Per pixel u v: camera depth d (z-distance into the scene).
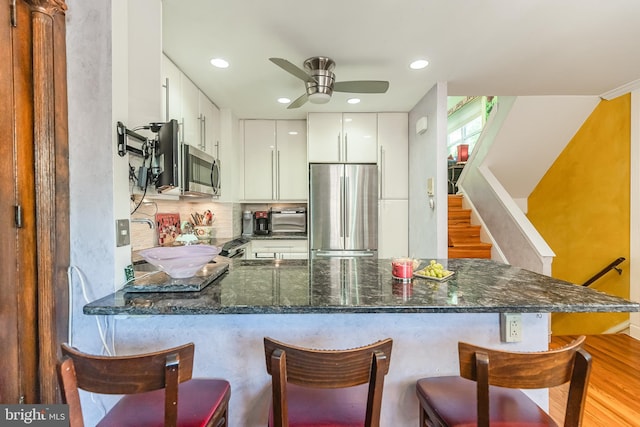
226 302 1.15
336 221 3.51
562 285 1.40
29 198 1.12
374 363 0.85
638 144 3.27
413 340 1.35
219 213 3.68
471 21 1.87
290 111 3.66
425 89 2.98
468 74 2.64
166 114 2.27
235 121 3.80
